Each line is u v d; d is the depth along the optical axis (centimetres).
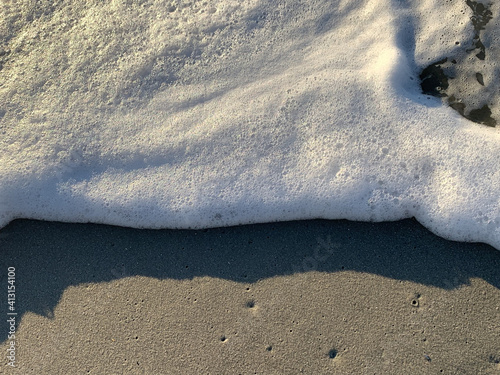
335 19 246
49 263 212
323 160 218
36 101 242
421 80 232
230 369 189
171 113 236
